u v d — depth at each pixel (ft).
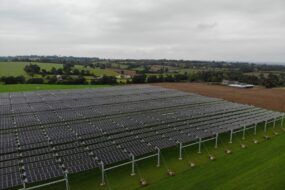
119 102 226.17
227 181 106.73
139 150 118.32
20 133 130.93
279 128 191.52
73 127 144.25
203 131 149.18
